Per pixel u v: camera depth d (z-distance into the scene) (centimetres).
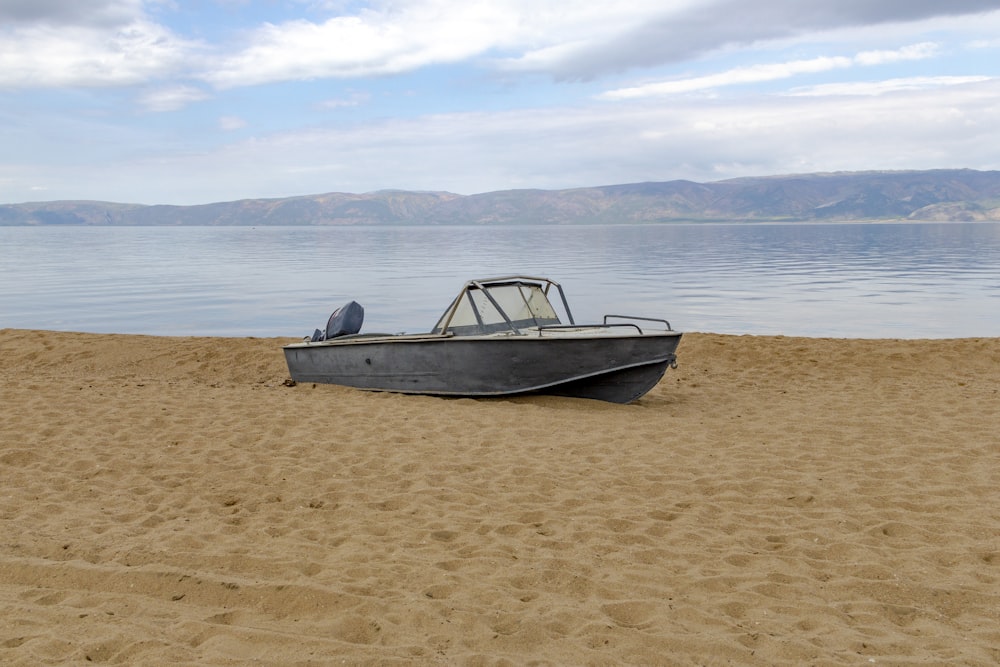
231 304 2969
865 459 705
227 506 594
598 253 7475
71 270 5075
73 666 309
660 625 376
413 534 520
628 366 957
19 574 424
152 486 634
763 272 4759
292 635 346
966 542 500
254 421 859
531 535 518
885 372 1230
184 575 416
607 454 734
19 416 859
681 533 521
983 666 332
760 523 548
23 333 1627
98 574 420
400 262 5928
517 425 850
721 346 1461
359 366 1077
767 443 773
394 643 347
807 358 1345
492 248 8794
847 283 3884
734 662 337
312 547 491
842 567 458
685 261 6016
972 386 1079
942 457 704
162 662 315
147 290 3562
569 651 344
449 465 691
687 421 883
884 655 346
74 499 595
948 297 3150
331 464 699
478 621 373
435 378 1013
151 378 1245
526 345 955
